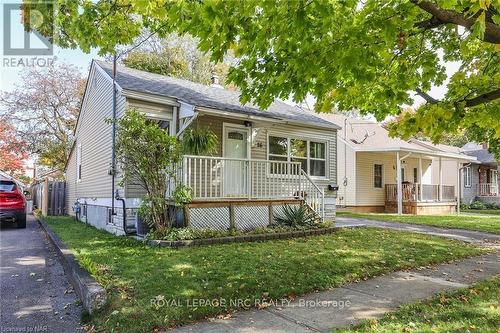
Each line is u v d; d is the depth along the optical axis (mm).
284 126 12781
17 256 7352
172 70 26922
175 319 3816
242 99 5094
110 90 10906
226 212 9320
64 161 25297
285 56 4648
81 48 6289
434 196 21484
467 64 6809
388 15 4250
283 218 10305
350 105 6312
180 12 3961
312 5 3914
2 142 23781
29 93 23766
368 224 13055
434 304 4387
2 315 4168
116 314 3861
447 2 3578
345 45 4203
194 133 9602
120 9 6242
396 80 5664
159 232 8055
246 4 3660
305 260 6277
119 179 9789
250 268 5645
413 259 6781
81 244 7754
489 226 12938
